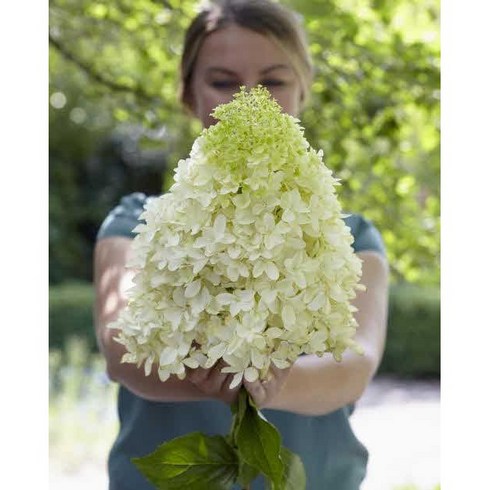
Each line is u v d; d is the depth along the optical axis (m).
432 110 4.01
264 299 1.25
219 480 1.34
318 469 1.90
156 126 4.20
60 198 12.20
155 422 1.91
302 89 1.95
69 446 6.50
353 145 4.30
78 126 11.99
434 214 4.50
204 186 1.29
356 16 3.91
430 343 10.45
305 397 1.59
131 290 1.33
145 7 4.16
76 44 4.49
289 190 1.29
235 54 1.85
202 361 1.27
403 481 6.33
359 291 1.88
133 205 2.00
